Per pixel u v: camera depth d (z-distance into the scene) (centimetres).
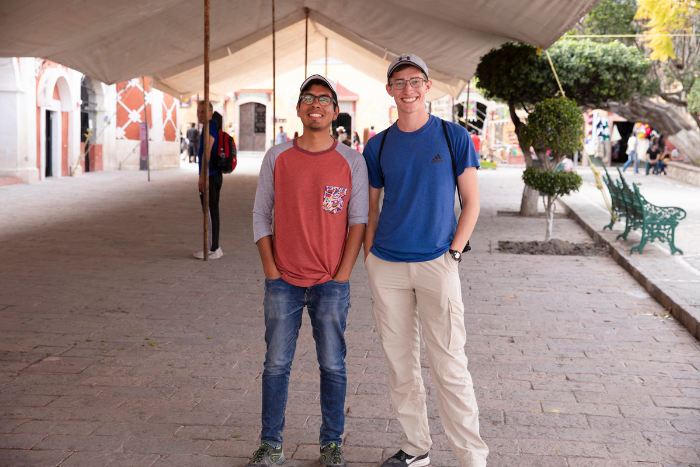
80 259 899
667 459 356
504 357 525
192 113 4094
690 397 443
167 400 431
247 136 4194
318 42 1839
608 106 1936
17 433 379
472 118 3759
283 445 371
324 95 327
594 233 1151
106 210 1455
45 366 491
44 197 1702
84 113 2767
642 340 571
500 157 3781
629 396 445
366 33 1482
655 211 938
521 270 875
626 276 841
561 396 444
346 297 342
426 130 328
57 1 912
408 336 343
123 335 570
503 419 406
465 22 1131
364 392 449
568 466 348
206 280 788
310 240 334
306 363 505
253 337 571
